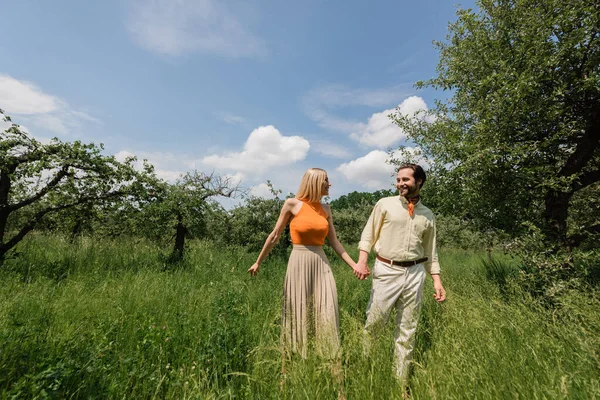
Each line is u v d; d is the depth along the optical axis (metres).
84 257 6.32
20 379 1.64
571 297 3.11
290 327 2.71
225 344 2.42
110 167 6.27
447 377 1.96
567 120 4.47
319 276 2.76
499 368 2.05
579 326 2.49
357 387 1.95
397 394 1.91
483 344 2.38
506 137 4.33
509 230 4.56
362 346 2.33
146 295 3.93
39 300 3.42
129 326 2.75
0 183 5.48
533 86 4.05
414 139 5.92
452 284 5.04
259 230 9.38
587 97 4.35
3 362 1.85
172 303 3.64
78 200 6.34
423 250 2.72
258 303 3.96
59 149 5.75
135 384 1.97
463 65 5.03
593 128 4.52
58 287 4.26
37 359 1.96
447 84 5.39
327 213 2.98
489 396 1.78
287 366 2.31
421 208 2.72
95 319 2.93
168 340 2.50
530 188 4.54
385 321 2.66
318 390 1.88
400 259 2.62
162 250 7.89
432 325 3.07
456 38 5.44
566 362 2.13
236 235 9.52
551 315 2.91
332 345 2.32
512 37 4.55
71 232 8.16
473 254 12.57
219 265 6.71
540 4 4.34
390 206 2.73
